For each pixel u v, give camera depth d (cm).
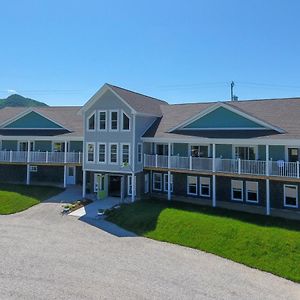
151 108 3484
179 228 2338
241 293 1526
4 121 4022
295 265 1827
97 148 3212
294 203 2692
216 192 3025
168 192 3080
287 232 2159
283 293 1558
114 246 2078
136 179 3189
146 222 2481
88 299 1394
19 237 2186
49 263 1762
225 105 2970
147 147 3281
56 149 3750
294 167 2481
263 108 3098
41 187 3494
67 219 2639
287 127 2683
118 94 3114
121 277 1625
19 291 1441
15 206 2950
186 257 1942
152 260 1867
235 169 2719
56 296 1408
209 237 2181
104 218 2675
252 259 1917
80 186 3606
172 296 1456
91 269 1705
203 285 1584
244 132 2830
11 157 3634
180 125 3152
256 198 2848
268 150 2620
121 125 3119
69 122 3888
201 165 2869
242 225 2294
